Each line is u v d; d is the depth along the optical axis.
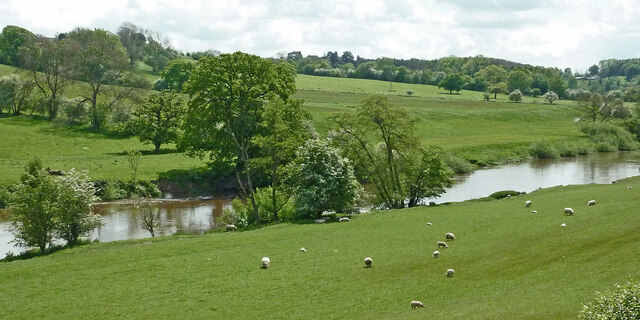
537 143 130.50
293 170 58.72
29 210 48.44
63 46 134.88
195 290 32.78
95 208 75.62
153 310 29.67
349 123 71.50
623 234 35.69
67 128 125.81
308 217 57.34
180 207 78.25
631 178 74.44
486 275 31.86
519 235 40.00
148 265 38.66
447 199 79.19
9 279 36.62
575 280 28.36
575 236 37.03
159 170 92.56
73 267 38.84
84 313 29.61
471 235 42.38
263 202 64.75
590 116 173.62
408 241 42.28
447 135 150.00
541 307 23.83
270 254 40.56
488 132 156.12
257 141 61.31
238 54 76.88
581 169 107.12
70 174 53.03
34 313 29.97
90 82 132.25
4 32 191.62
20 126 122.75
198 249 43.16
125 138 123.94
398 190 70.06
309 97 190.00
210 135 77.44
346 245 42.22
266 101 77.12
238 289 32.62
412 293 29.97
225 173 91.06
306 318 27.38
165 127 112.06
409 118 70.94
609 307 18.77
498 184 92.06
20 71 150.75
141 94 136.38
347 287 31.88
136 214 72.56
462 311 24.98
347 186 57.41
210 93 75.31
